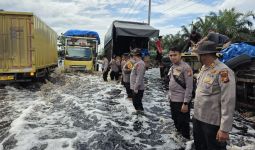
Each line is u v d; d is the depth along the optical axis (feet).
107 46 81.05
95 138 19.60
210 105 12.07
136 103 27.53
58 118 25.05
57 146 17.99
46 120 24.23
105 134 20.53
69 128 21.95
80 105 30.68
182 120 19.10
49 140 19.01
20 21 44.09
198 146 13.33
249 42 34.24
